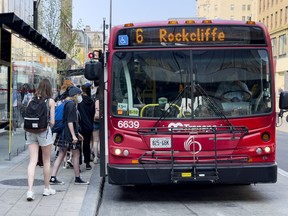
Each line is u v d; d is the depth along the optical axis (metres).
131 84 8.27
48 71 18.16
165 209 8.20
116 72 8.30
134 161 8.12
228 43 8.37
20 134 13.95
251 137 8.18
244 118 8.18
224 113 8.20
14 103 13.59
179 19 8.81
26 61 14.47
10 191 8.77
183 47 8.33
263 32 8.43
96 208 7.91
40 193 8.64
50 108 8.11
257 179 8.09
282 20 64.62
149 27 8.34
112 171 8.12
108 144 8.29
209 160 8.09
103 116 8.72
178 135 8.09
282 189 9.98
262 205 8.46
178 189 9.97
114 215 7.79
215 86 8.27
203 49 8.34
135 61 8.32
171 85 8.26
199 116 8.17
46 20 33.03
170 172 8.02
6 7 28.52
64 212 7.34
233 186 10.27
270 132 8.25
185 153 8.09
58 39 33.97
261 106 8.27
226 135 8.12
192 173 8.00
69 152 11.66
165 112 8.16
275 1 67.75
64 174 10.82
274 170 8.16
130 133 8.16
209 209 8.16
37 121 7.95
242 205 8.47
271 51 8.43
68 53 34.50
